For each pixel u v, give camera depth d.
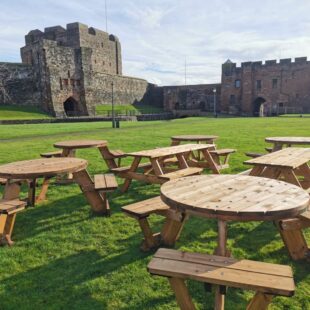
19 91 40.34
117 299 2.86
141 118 43.44
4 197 4.60
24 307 2.77
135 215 3.53
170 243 3.80
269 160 4.92
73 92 42.81
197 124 25.27
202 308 2.71
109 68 58.94
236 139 13.36
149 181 5.55
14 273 3.30
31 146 12.02
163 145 11.92
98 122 31.25
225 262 2.39
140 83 58.88
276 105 53.34
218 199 2.82
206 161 7.36
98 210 4.91
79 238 4.09
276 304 2.74
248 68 54.25
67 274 3.26
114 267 3.38
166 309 2.72
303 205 2.67
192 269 2.31
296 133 15.41
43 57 39.59
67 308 2.76
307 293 2.88
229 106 55.94
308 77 50.56
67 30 51.03
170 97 59.75
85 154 10.06
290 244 3.42
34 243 3.97
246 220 2.49
